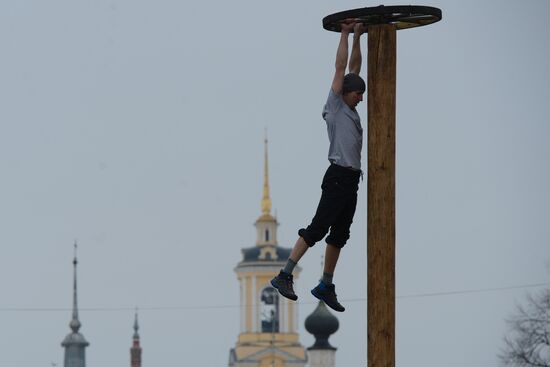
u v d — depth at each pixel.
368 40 65.62
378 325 65.25
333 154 64.31
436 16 64.94
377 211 65.56
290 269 64.81
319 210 64.38
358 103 64.69
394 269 65.50
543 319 193.12
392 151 65.56
